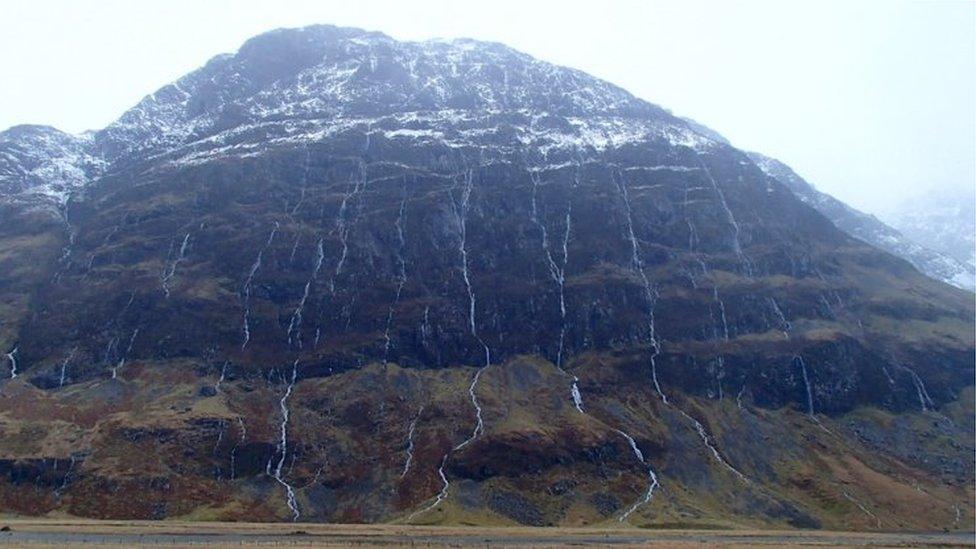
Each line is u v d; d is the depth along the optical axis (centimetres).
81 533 16525
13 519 19862
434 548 15350
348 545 15362
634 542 17312
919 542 19850
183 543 14938
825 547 17738
